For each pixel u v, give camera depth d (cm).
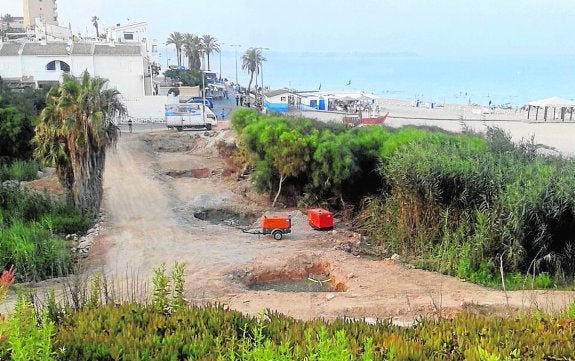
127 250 2242
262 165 3048
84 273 1947
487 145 2762
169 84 8788
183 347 780
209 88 9688
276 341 826
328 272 2069
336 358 591
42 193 2873
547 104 7006
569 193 1930
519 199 1934
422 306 1580
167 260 2120
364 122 5956
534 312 1070
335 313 1533
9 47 6806
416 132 3055
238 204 3042
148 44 9419
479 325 878
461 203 2138
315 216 2595
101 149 2609
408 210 2242
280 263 2078
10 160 3766
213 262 2098
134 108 6544
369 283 1877
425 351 774
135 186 3353
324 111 7994
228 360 716
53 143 2547
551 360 750
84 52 6775
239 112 3856
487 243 1966
